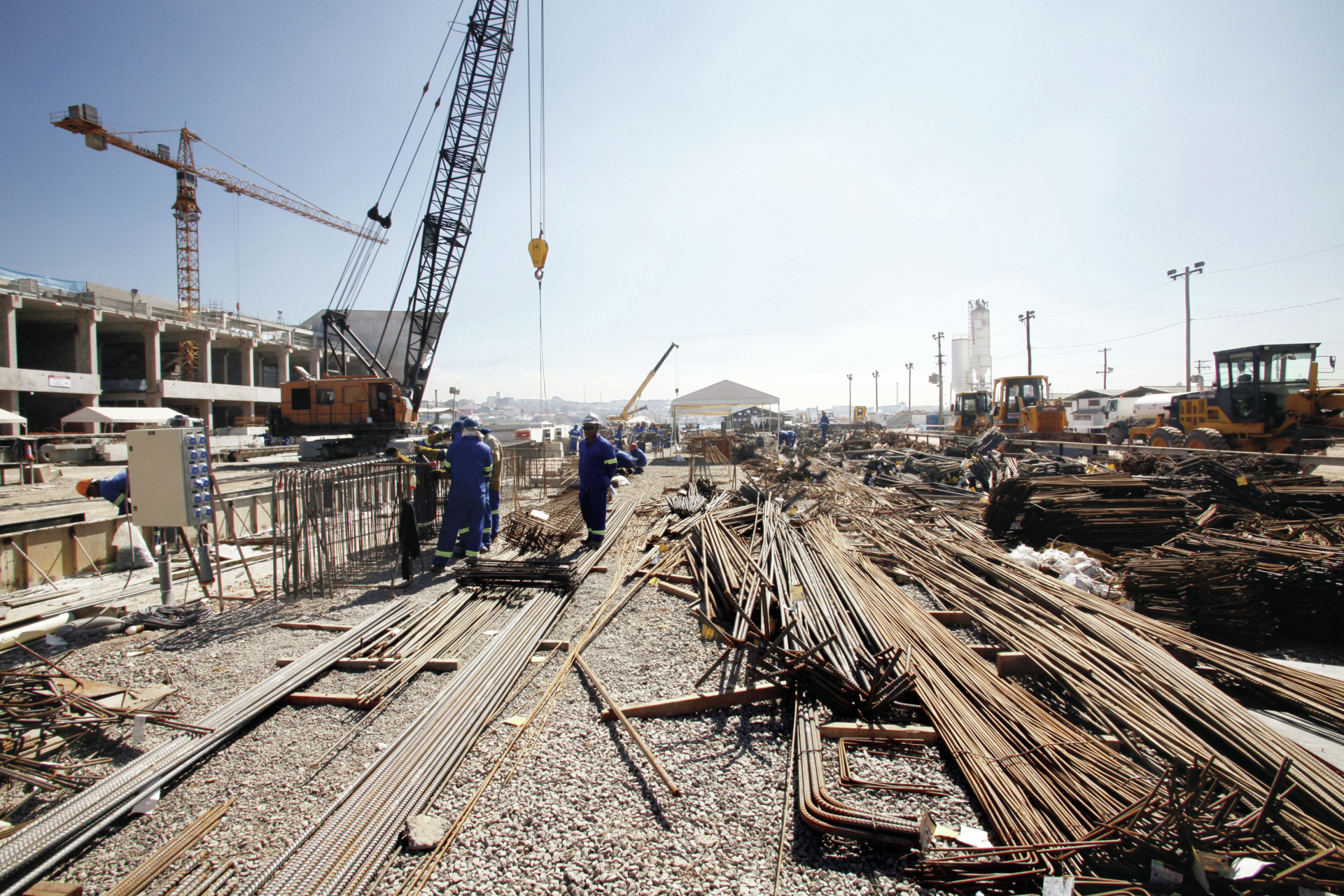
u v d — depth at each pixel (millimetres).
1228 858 2580
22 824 3098
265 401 53094
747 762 3641
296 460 27828
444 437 10031
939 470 16203
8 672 4176
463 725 3926
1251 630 5176
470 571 7121
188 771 3529
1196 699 3877
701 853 2885
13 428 33844
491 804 3238
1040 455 17812
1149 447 14883
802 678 4332
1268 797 2676
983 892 2641
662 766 3584
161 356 50844
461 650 5320
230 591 7090
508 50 22984
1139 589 5797
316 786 3398
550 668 4977
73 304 38250
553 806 3219
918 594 6852
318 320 64250
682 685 4598
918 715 4062
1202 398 17172
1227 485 9469
